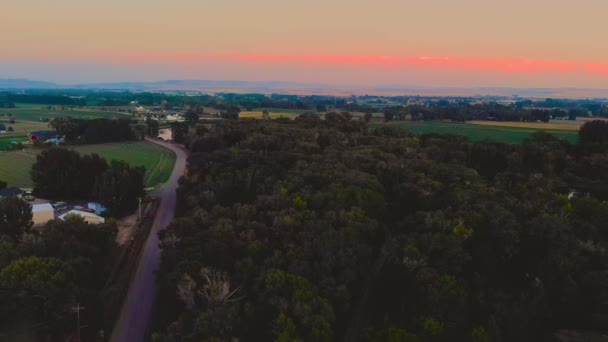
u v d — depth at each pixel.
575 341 41.56
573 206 63.62
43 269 42.19
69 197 90.25
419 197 63.47
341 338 40.41
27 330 39.19
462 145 105.19
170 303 46.34
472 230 52.47
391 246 52.03
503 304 44.59
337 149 89.81
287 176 70.19
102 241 57.69
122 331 43.72
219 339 35.25
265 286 41.88
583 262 49.44
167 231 56.16
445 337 39.38
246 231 52.28
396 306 44.44
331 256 45.41
